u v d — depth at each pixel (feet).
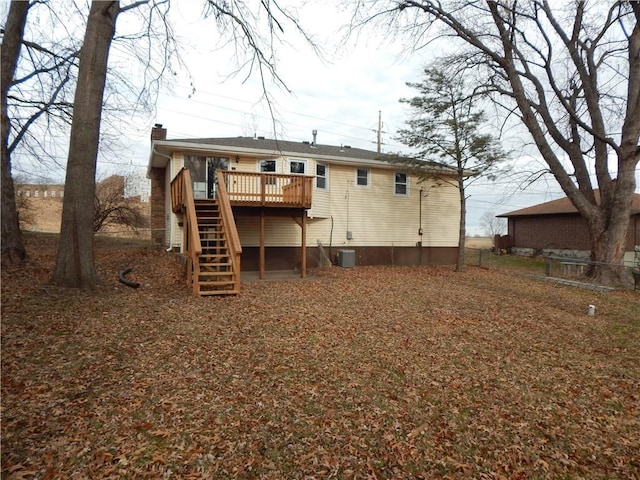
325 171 53.01
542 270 57.82
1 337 16.06
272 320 22.11
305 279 40.50
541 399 14.11
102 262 36.76
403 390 14.24
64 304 21.26
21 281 24.77
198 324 20.29
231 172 36.94
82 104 24.43
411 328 22.09
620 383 15.79
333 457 10.18
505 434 11.72
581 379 16.07
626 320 26.99
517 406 13.48
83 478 8.71
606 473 10.11
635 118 41.55
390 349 18.42
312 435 11.10
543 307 30.14
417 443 11.03
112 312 20.94
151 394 12.70
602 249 44.93
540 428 12.14
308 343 18.62
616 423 12.60
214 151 45.65
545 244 80.79
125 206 68.95
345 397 13.47
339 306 26.99
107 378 13.51
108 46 25.41
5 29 28.81
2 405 11.29
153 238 56.80
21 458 9.18
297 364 16.03
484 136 48.55
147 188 85.56
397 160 52.01
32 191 84.33
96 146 25.31
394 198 58.59
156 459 9.55
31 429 10.32
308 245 52.80
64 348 15.70
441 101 48.57
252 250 49.57
